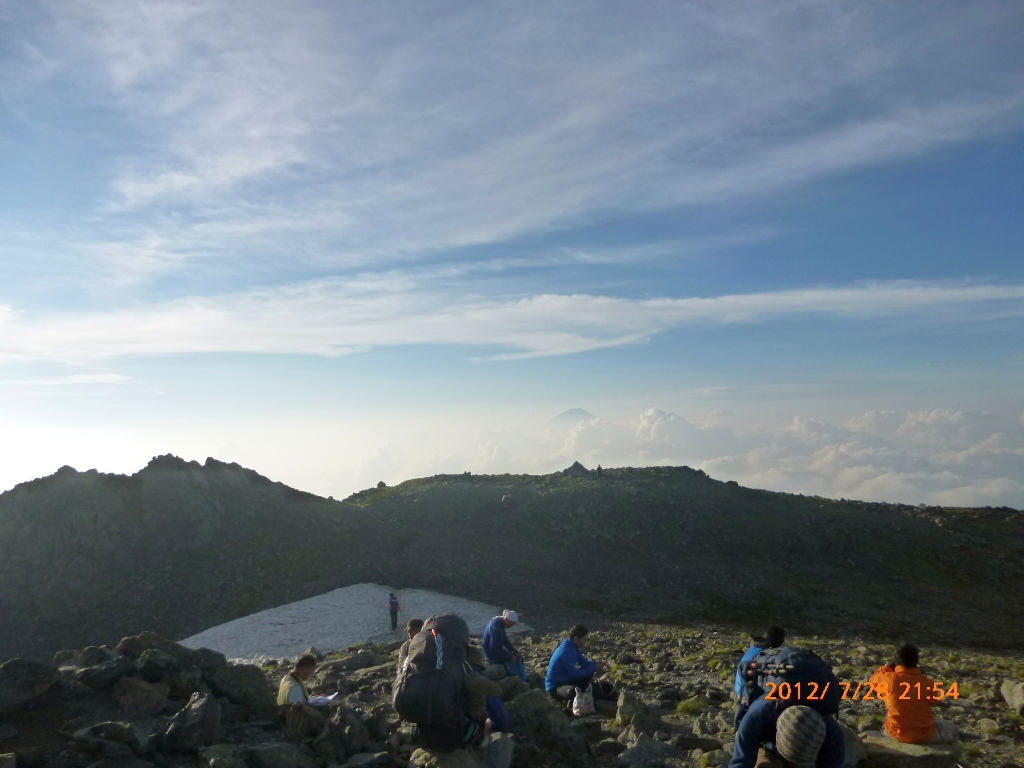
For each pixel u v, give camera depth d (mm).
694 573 58688
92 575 51188
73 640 44938
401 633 42188
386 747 8125
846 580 60250
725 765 8258
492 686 7145
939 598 57719
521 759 8383
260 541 58312
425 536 64125
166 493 59500
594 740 10039
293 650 39906
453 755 7211
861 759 8234
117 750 6797
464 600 49188
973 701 13141
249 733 8297
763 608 52781
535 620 43906
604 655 22406
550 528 66000
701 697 12844
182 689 8742
